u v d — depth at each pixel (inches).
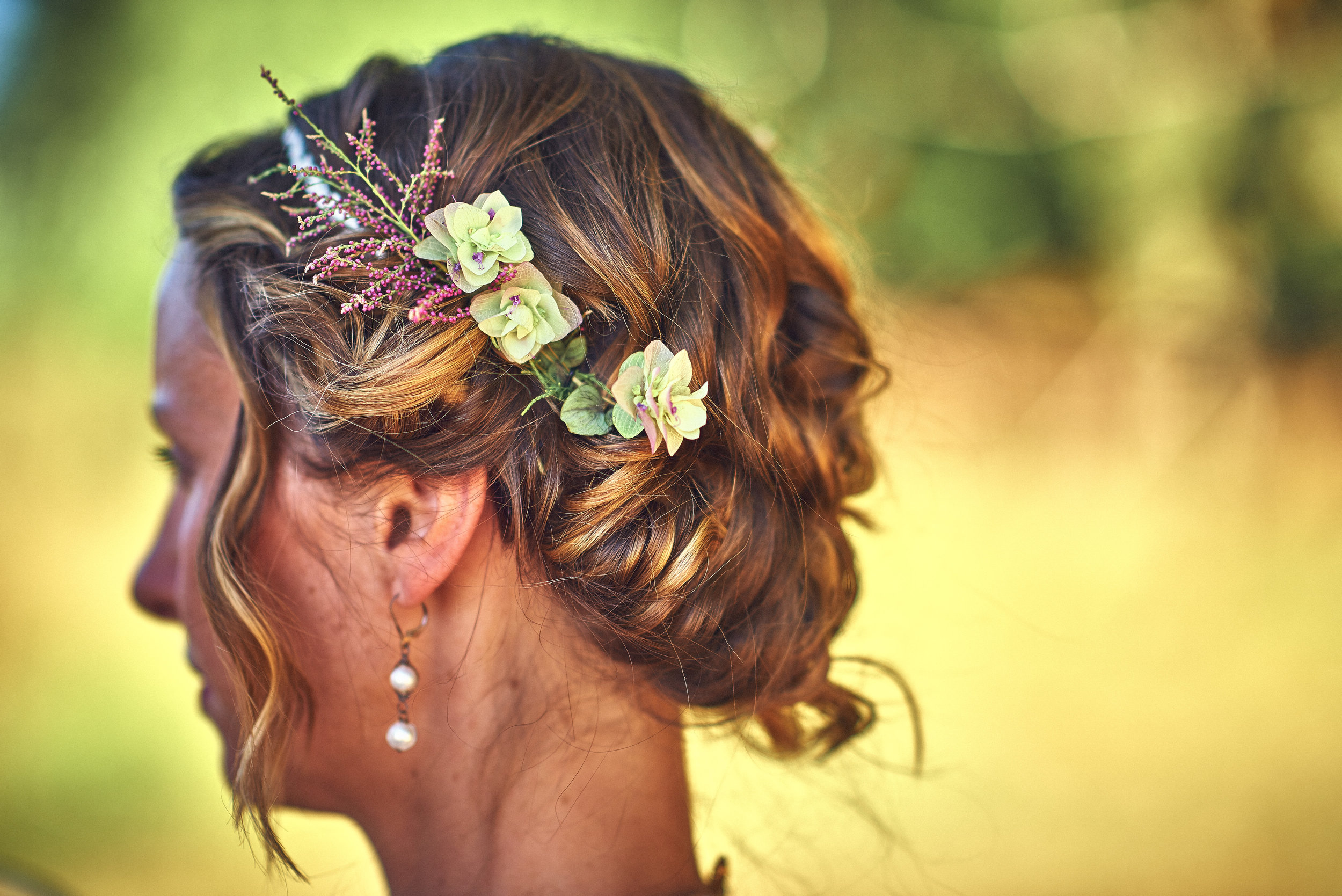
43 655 238.8
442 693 42.8
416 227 40.5
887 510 168.4
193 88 278.8
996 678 229.0
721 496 41.8
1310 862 166.1
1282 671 231.5
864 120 384.8
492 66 44.7
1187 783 190.5
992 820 175.2
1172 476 358.9
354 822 45.8
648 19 327.6
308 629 42.2
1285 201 373.4
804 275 49.0
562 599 41.5
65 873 176.4
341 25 279.3
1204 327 376.5
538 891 42.1
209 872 177.8
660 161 44.0
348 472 40.2
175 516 50.3
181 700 227.9
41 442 284.4
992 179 401.1
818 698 53.7
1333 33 358.6
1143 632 255.0
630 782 43.2
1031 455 368.5
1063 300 412.2
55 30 279.4
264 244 42.3
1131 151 399.2
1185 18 371.2
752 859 67.1
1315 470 348.2
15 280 284.0
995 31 387.2
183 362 44.8
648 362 39.1
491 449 40.0
